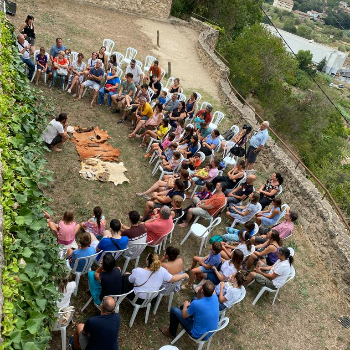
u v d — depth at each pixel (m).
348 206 23.45
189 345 5.81
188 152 9.65
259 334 6.47
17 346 3.10
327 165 32.44
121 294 5.30
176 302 6.36
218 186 7.57
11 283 3.46
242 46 25.88
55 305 4.31
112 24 18.58
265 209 9.59
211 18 28.53
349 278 7.93
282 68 27.75
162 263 5.87
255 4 35.38
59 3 17.70
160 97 11.38
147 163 9.47
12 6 14.06
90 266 5.72
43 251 4.46
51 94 10.61
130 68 11.82
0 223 3.63
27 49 10.55
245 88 24.89
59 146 8.77
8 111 5.66
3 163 4.54
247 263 7.18
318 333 6.93
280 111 32.34
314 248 9.09
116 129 10.30
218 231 8.37
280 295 7.46
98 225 6.56
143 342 5.54
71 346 4.86
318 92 38.34
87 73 10.88
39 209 4.83
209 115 10.56
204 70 18.09
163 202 7.55
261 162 11.66
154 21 22.09
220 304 5.89
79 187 7.93
